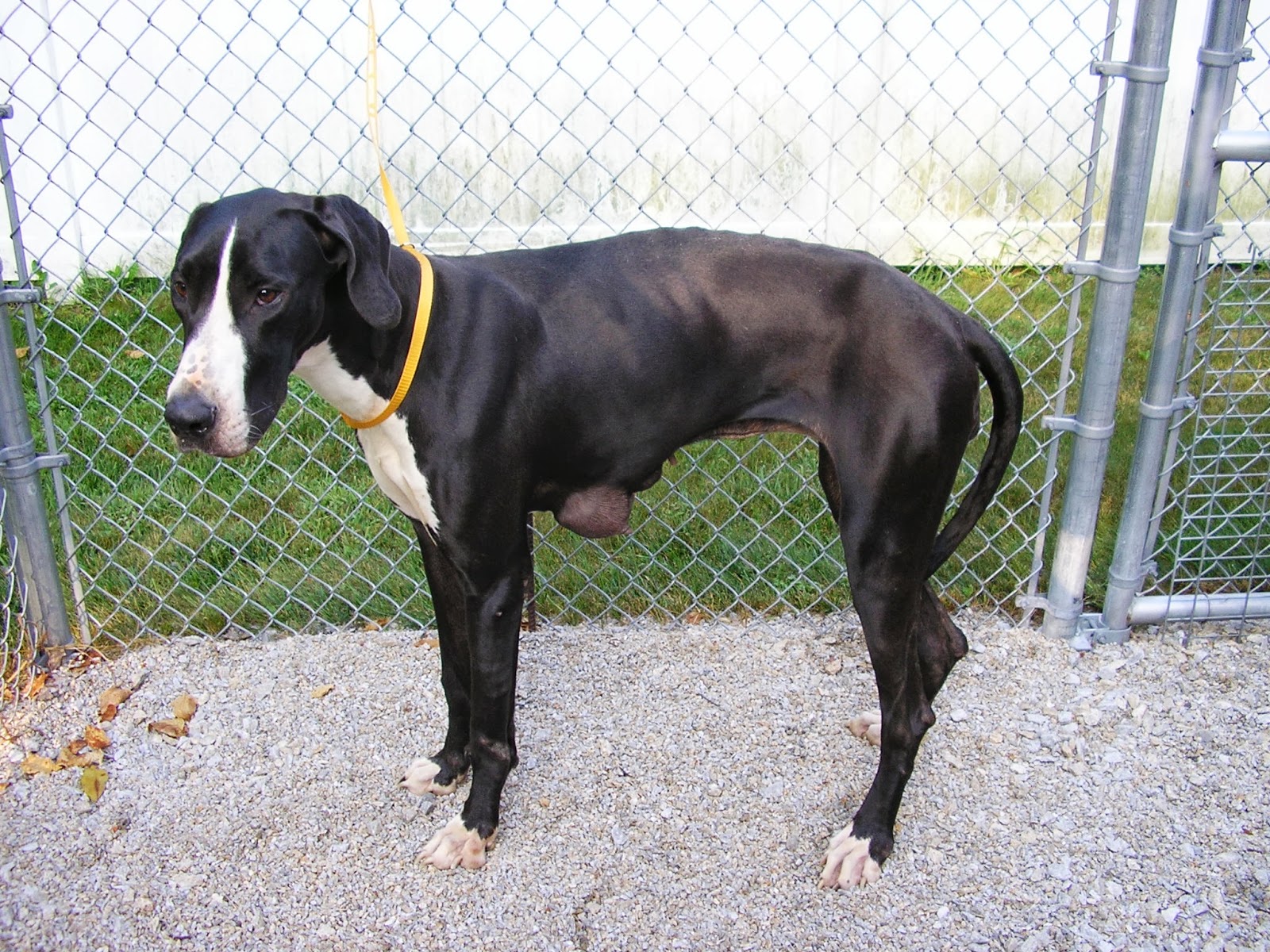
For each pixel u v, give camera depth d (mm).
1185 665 3244
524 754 2932
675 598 3580
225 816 2756
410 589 3594
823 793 2816
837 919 2469
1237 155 2896
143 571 3391
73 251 5289
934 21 3297
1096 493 3199
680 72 5305
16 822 2725
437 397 2330
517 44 5211
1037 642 3352
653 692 3170
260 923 2471
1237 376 4281
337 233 2090
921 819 2727
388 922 2475
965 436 2451
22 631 3256
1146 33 2830
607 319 2459
